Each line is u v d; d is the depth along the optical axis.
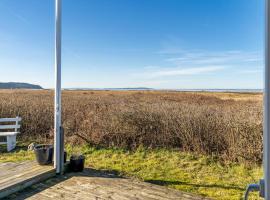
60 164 4.43
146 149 6.29
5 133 6.44
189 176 4.61
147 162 5.40
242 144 5.45
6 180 3.79
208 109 7.30
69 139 6.89
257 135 5.38
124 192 3.71
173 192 3.76
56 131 4.37
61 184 4.00
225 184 4.23
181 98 14.07
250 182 4.31
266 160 1.01
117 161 5.45
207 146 5.93
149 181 4.36
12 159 5.46
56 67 4.24
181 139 6.26
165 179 4.45
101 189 3.82
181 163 5.32
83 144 6.61
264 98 1.02
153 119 6.66
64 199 3.44
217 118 6.12
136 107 7.77
